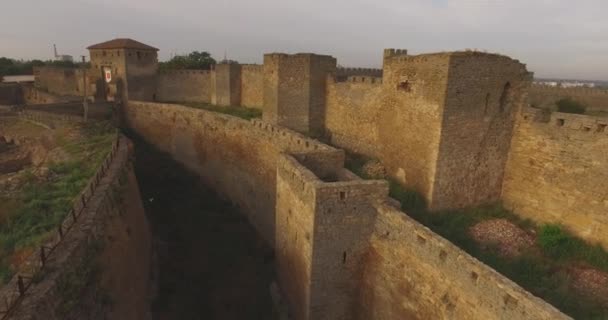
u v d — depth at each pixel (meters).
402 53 27.59
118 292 13.62
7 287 9.79
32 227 14.76
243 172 28.64
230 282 20.47
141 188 30.20
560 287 13.06
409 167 19.77
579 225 16.00
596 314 11.84
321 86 30.06
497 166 18.95
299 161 18.16
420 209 18.06
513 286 9.63
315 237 14.23
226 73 46.12
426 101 17.98
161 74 53.31
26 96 60.16
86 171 20.94
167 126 37.75
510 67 17.86
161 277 20.14
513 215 18.59
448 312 11.53
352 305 15.59
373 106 23.83
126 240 16.05
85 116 39.56
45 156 27.94
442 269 11.77
